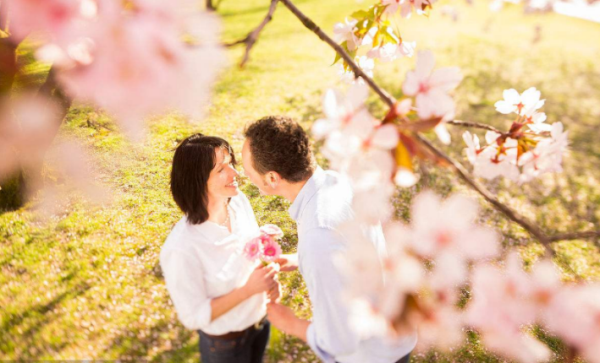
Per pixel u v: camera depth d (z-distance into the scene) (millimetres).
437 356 3445
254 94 8586
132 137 772
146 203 4824
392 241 1017
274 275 2033
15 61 778
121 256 4090
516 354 1048
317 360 3283
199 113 774
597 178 7348
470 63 12641
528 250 5133
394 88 9977
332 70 10672
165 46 715
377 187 1038
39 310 3430
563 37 16719
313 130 1031
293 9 1192
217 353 2117
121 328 3365
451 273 1001
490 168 1698
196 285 1927
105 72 712
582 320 1016
